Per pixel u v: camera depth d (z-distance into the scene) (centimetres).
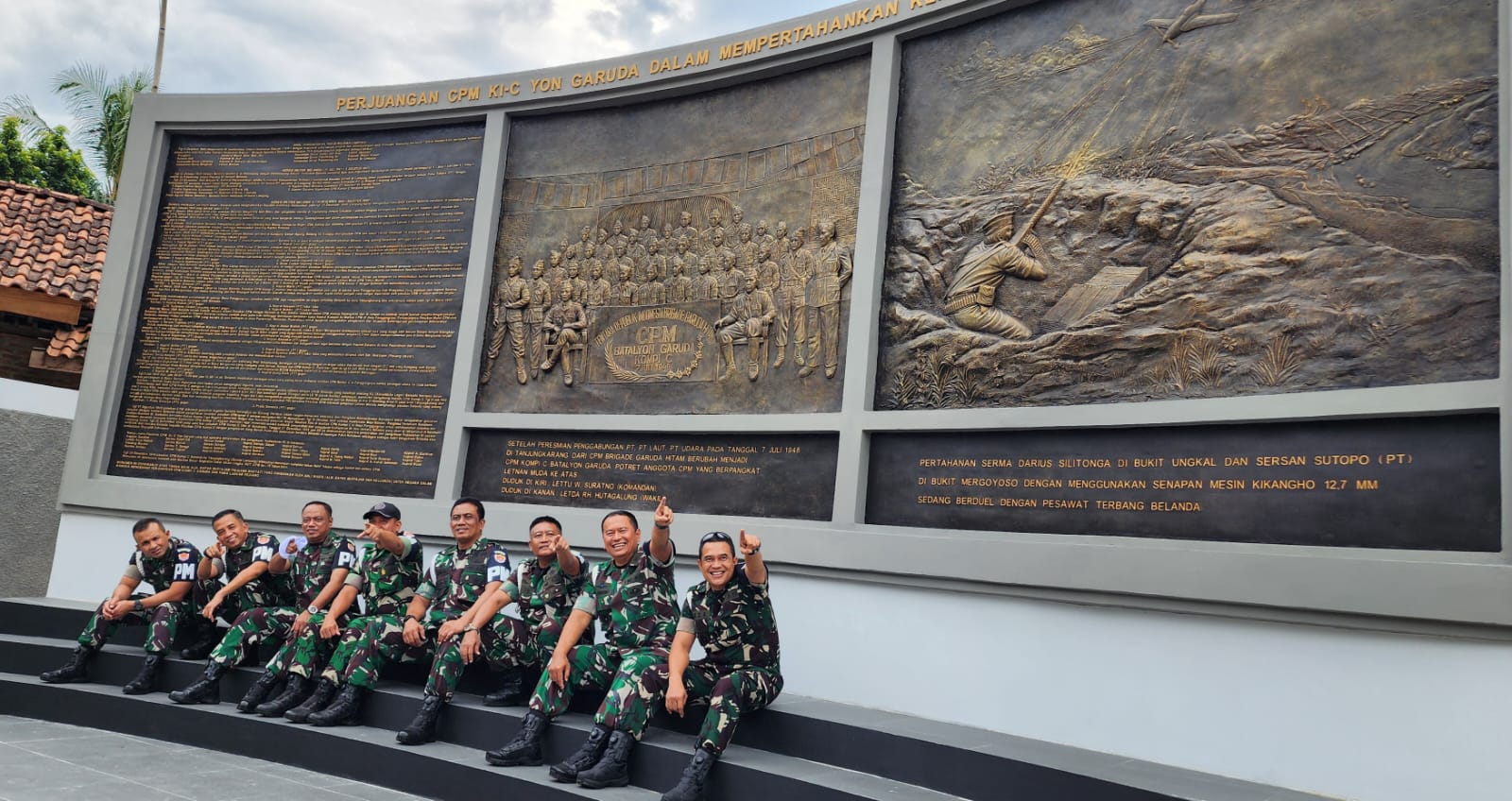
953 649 646
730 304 804
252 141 1012
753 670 577
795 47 793
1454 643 486
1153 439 602
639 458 820
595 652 623
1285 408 550
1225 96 615
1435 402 504
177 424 975
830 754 576
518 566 759
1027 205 680
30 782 555
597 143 895
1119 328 627
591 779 547
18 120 2456
